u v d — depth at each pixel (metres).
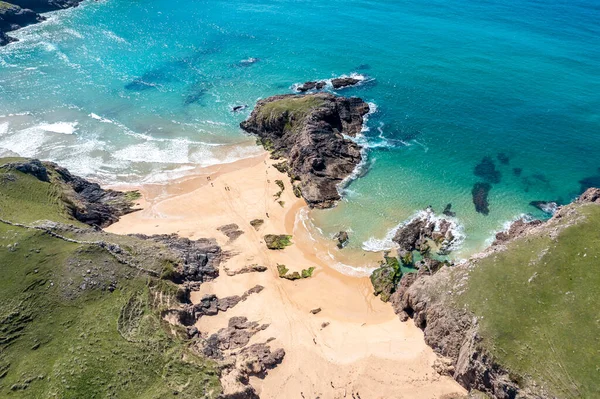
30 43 126.75
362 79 99.25
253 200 68.44
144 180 74.19
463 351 42.03
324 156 72.56
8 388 38.38
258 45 121.94
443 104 88.56
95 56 119.62
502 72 97.38
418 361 44.47
